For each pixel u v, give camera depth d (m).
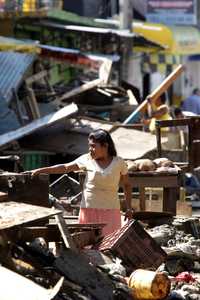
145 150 21.03
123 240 10.55
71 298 8.84
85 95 28.00
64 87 31.30
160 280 9.16
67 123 23.05
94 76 32.97
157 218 13.81
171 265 11.28
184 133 21.31
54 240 9.80
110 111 27.56
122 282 9.60
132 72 39.53
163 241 12.49
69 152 22.06
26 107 25.34
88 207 11.86
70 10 40.66
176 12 43.62
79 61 30.73
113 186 11.86
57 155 22.38
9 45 28.00
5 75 26.14
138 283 9.19
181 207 16.45
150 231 12.91
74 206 14.78
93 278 9.30
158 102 26.97
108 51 34.50
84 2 40.78
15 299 8.06
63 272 9.21
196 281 10.72
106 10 40.97
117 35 33.97
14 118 24.00
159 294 9.13
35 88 28.16
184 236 12.80
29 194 11.77
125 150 21.16
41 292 8.19
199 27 43.91
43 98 27.31
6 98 25.11
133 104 28.19
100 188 11.84
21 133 21.36
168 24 43.62
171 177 15.38
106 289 9.19
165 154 20.59
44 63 31.64
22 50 28.23
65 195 16.42
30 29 34.66
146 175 15.34
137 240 10.64
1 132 23.77
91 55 30.97
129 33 34.03
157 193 16.98
